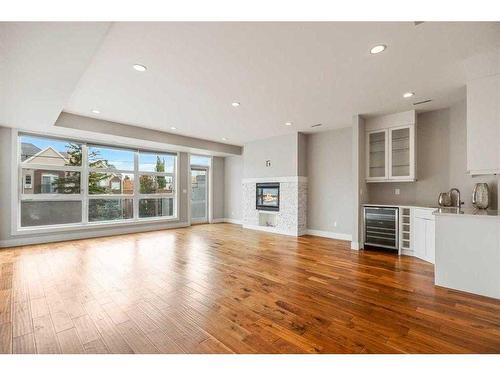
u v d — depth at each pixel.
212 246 4.86
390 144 4.57
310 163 6.19
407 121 4.38
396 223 4.35
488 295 2.57
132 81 3.18
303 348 1.74
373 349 1.72
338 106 4.16
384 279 3.08
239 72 2.94
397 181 4.59
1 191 4.61
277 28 2.12
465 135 3.91
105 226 5.90
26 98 3.25
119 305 2.37
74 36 1.98
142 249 4.59
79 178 5.62
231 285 2.88
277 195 6.43
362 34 2.21
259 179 6.90
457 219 2.76
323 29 2.13
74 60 2.34
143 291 2.69
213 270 3.40
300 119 4.91
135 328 1.98
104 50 2.45
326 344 1.78
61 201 5.38
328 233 5.81
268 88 3.41
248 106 4.15
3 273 3.22
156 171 7.02
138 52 2.49
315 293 2.66
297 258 4.02
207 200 8.44
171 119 4.95
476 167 2.65
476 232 2.65
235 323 2.06
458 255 2.75
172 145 6.34
